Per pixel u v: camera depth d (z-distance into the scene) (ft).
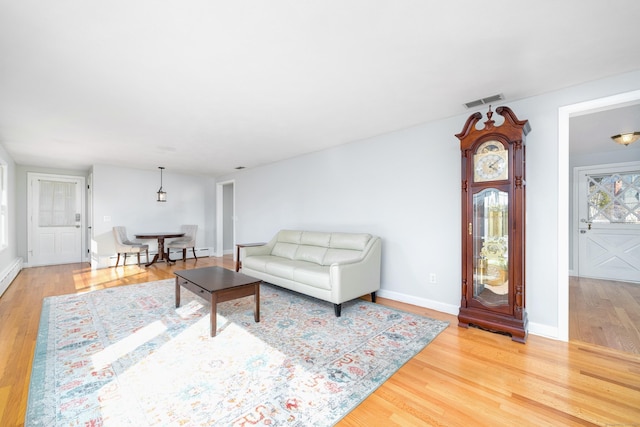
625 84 7.25
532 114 8.64
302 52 6.27
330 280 10.21
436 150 10.74
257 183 19.90
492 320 8.43
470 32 5.59
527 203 8.71
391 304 11.43
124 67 6.81
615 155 15.42
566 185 8.11
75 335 8.29
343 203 14.12
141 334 8.39
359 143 13.38
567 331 8.05
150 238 19.77
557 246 8.21
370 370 6.48
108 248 19.39
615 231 15.56
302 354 7.21
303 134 12.41
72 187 21.08
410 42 5.92
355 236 12.28
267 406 5.24
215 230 24.71
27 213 19.29
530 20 5.23
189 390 5.69
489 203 8.73
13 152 15.31
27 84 7.59
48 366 6.57
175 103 8.96
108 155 16.26
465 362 6.88
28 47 5.94
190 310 10.54
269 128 11.57
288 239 15.55
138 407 5.18
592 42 5.91
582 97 7.84
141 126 11.16
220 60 6.56
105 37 5.65
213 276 10.39
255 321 9.46
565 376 6.27
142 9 4.86
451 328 8.95
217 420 4.87
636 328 8.89
